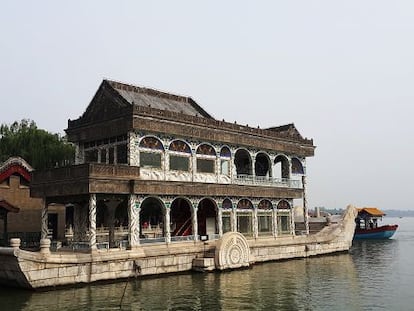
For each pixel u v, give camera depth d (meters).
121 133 37.66
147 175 38.06
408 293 32.06
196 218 41.78
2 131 65.88
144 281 34.53
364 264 47.19
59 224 48.50
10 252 28.88
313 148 56.09
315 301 29.41
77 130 41.25
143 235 47.69
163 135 39.69
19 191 47.25
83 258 31.91
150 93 45.06
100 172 34.38
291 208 53.03
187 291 31.52
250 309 27.02
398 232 140.62
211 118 47.81
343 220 58.53
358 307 27.92
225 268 39.44
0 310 25.73
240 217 46.62
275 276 38.22
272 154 51.34
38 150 60.31
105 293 30.20
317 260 49.50
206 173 43.19
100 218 51.94
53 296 28.95
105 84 41.53
